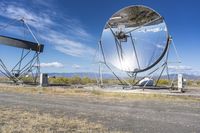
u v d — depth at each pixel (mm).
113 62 41031
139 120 17016
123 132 13281
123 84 45781
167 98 31016
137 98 30844
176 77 44562
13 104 22438
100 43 42094
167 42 36938
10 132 12070
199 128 15156
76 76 72062
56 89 39406
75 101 26594
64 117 16766
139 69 38656
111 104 25141
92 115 18281
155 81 45625
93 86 47781
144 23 38812
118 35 40156
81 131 13000
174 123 16391
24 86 44750
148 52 38344
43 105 22578
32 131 12422
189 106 24688
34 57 52969
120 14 40469
